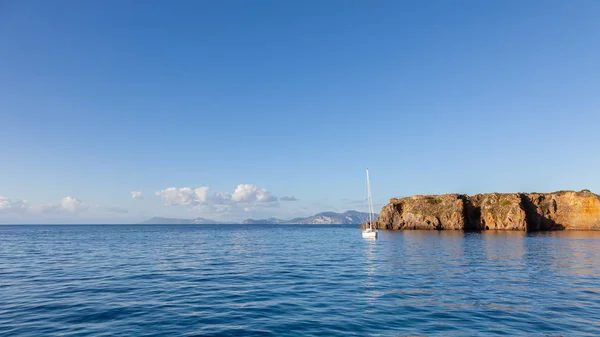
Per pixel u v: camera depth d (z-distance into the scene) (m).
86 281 26.41
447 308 18.33
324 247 62.62
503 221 133.50
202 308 18.39
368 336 14.08
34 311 17.64
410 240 80.56
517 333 14.45
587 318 16.55
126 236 109.62
